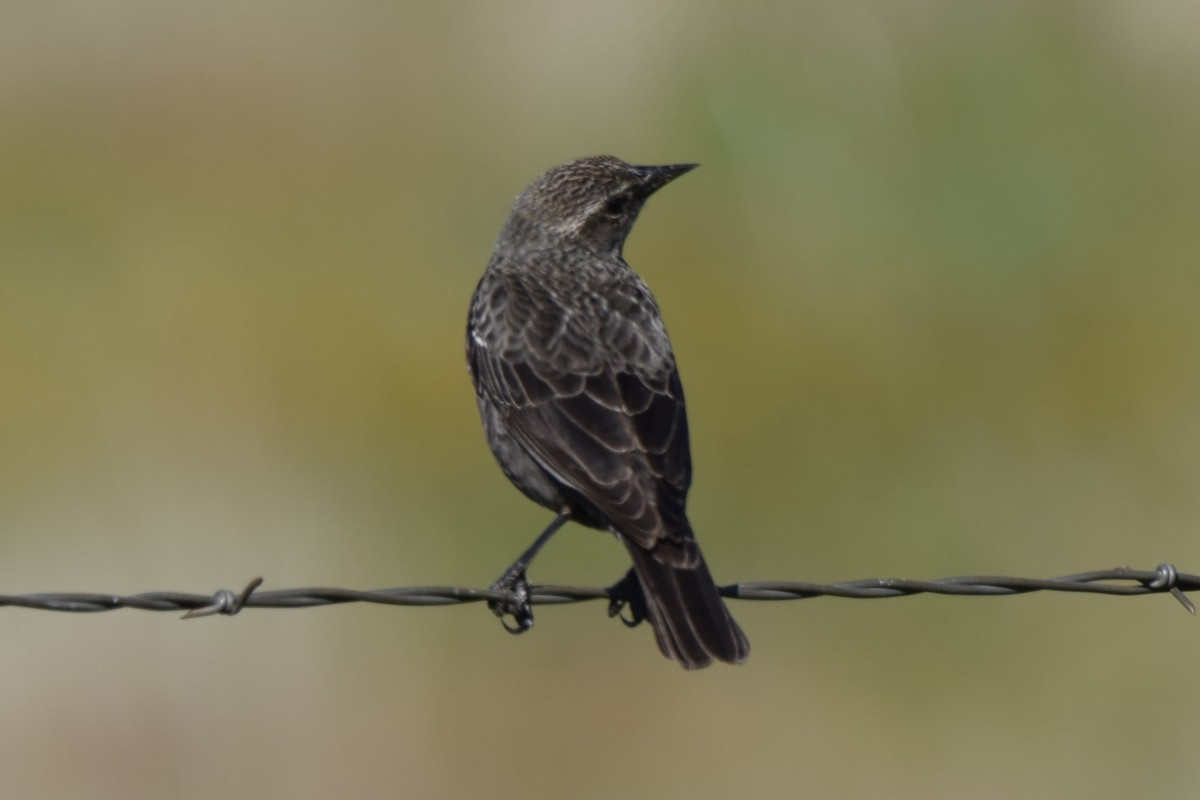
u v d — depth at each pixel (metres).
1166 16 19.41
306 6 21.23
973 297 17.16
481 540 14.68
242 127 19.50
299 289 16.83
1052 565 14.45
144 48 20.47
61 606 6.91
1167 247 17.59
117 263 17.12
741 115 18.94
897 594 7.65
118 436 15.38
